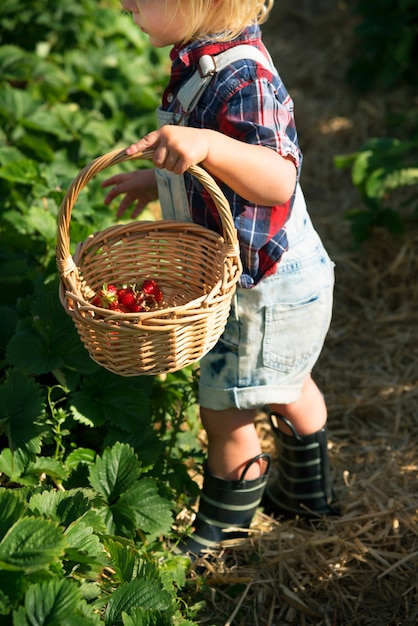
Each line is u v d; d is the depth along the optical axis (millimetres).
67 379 2436
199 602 2285
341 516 2654
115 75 4523
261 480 2471
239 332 2207
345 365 3451
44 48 4570
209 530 2482
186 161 1817
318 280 2229
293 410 2488
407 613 2326
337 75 5656
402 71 5301
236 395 2270
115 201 3592
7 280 2775
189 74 2047
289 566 2469
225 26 1992
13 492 1872
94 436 2543
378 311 3756
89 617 1819
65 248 1976
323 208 4449
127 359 1886
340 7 6227
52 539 1802
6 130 3816
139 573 2061
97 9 4801
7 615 1726
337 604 2373
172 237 2156
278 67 5766
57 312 2500
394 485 2756
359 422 3164
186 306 1830
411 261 3871
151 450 2428
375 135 5031
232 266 1957
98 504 2205
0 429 2289
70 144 3951
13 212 3318
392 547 2533
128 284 2193
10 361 2416
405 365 3459
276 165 1950
